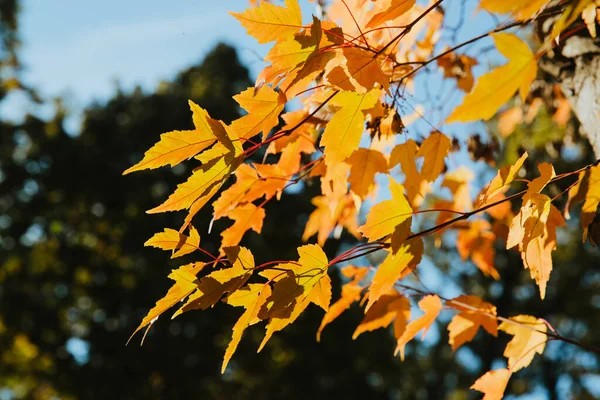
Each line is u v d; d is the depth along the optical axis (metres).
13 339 14.67
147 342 13.98
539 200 1.44
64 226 15.62
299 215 14.14
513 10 1.05
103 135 15.88
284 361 15.02
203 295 1.48
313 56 1.39
